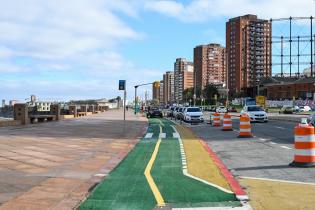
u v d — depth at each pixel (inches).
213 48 7815.0
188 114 1948.8
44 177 476.1
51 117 1974.7
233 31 6776.6
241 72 6668.3
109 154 708.7
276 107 5103.3
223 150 788.6
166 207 351.9
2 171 511.8
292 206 345.1
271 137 1050.7
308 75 6569.9
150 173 517.7
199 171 532.4
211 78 7780.5
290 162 612.7
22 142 869.8
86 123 1737.2
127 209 345.4
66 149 762.8
